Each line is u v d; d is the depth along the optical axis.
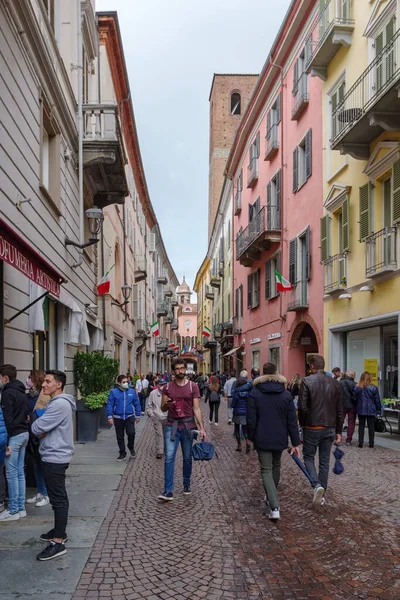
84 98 16.45
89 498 7.34
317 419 6.99
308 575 4.67
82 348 16.05
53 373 5.23
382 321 13.98
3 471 6.55
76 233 14.48
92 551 5.18
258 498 7.39
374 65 13.86
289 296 21.58
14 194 8.43
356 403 12.00
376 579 4.58
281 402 6.49
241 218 33.34
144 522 6.20
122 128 27.73
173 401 7.48
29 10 8.88
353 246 15.70
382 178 14.10
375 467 9.45
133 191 33.41
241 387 11.77
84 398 13.41
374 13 14.32
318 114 18.70
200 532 5.82
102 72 21.05
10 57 8.30
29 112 9.46
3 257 5.84
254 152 28.86
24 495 6.30
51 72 10.73
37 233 9.99
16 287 8.48
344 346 17.06
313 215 19.09
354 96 15.54
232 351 34.44
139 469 9.58
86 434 13.20
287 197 22.42
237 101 59.06
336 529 5.92
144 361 41.72
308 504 7.00
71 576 4.55
